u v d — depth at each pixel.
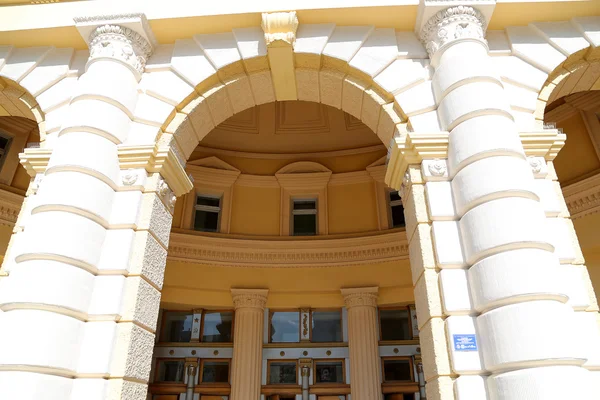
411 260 5.03
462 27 5.18
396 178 5.40
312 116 12.06
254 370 9.84
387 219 11.05
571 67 5.60
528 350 3.61
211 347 10.45
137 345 4.34
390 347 10.16
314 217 11.68
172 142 5.34
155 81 5.53
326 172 11.64
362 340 9.89
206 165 11.69
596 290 9.02
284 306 10.73
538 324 3.67
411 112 5.16
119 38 5.43
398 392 9.70
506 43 5.63
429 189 4.69
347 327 10.48
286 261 10.94
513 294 3.82
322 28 5.64
